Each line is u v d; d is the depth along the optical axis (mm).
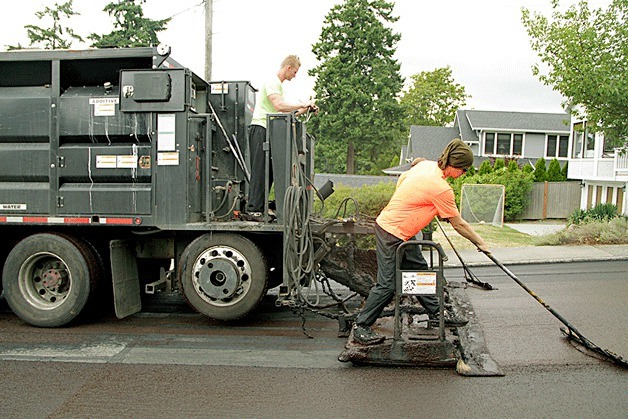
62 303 6934
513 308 7773
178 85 6664
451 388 4980
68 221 6859
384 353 5477
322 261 7043
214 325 7133
